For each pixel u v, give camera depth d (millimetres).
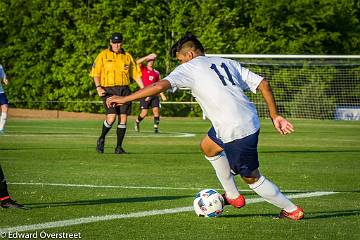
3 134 48000
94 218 17031
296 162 32188
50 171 27016
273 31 82000
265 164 31188
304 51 83688
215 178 25578
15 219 16734
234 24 81562
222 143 17156
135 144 41625
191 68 16359
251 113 16312
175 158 33062
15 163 29844
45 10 79625
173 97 80375
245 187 23266
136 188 22531
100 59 35344
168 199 20219
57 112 76500
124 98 15633
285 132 16297
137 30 78375
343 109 75188
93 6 79562
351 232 15703
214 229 15906
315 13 83312
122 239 14773
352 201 20250
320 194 21656
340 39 86562
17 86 81562
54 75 80062
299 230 15844
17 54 81000
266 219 17172
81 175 25859
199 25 79688
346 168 29719
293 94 75688
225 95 16188
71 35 79062
